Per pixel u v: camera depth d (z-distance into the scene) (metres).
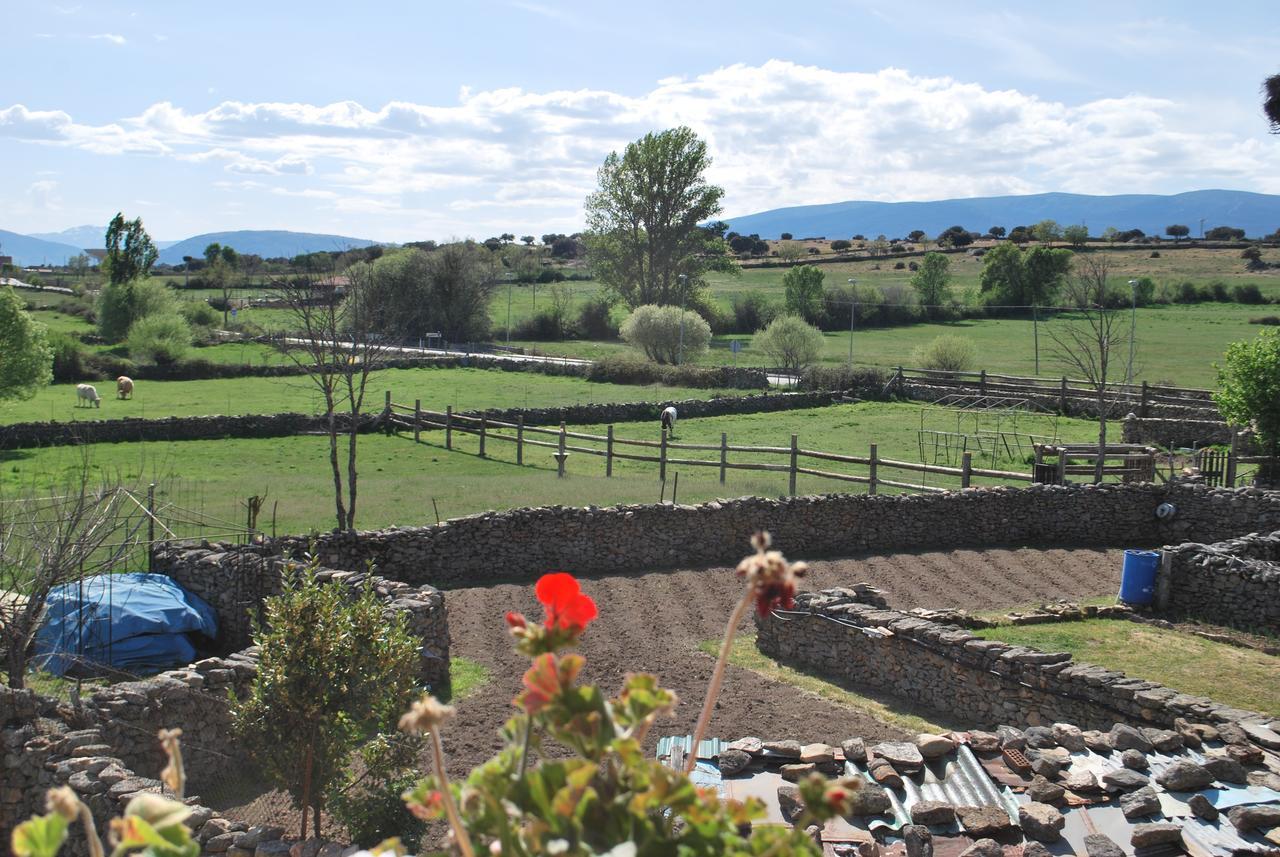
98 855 2.56
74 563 12.84
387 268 79.25
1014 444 40.47
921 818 8.01
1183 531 25.75
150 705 11.39
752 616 19.17
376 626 10.31
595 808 2.60
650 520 22.47
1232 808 8.04
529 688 2.85
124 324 75.31
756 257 169.75
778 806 8.41
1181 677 15.69
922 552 24.05
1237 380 30.31
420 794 2.81
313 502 26.91
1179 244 153.38
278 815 11.11
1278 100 30.58
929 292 107.25
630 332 68.88
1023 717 13.12
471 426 40.69
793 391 54.31
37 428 37.50
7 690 10.23
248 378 58.56
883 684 15.30
